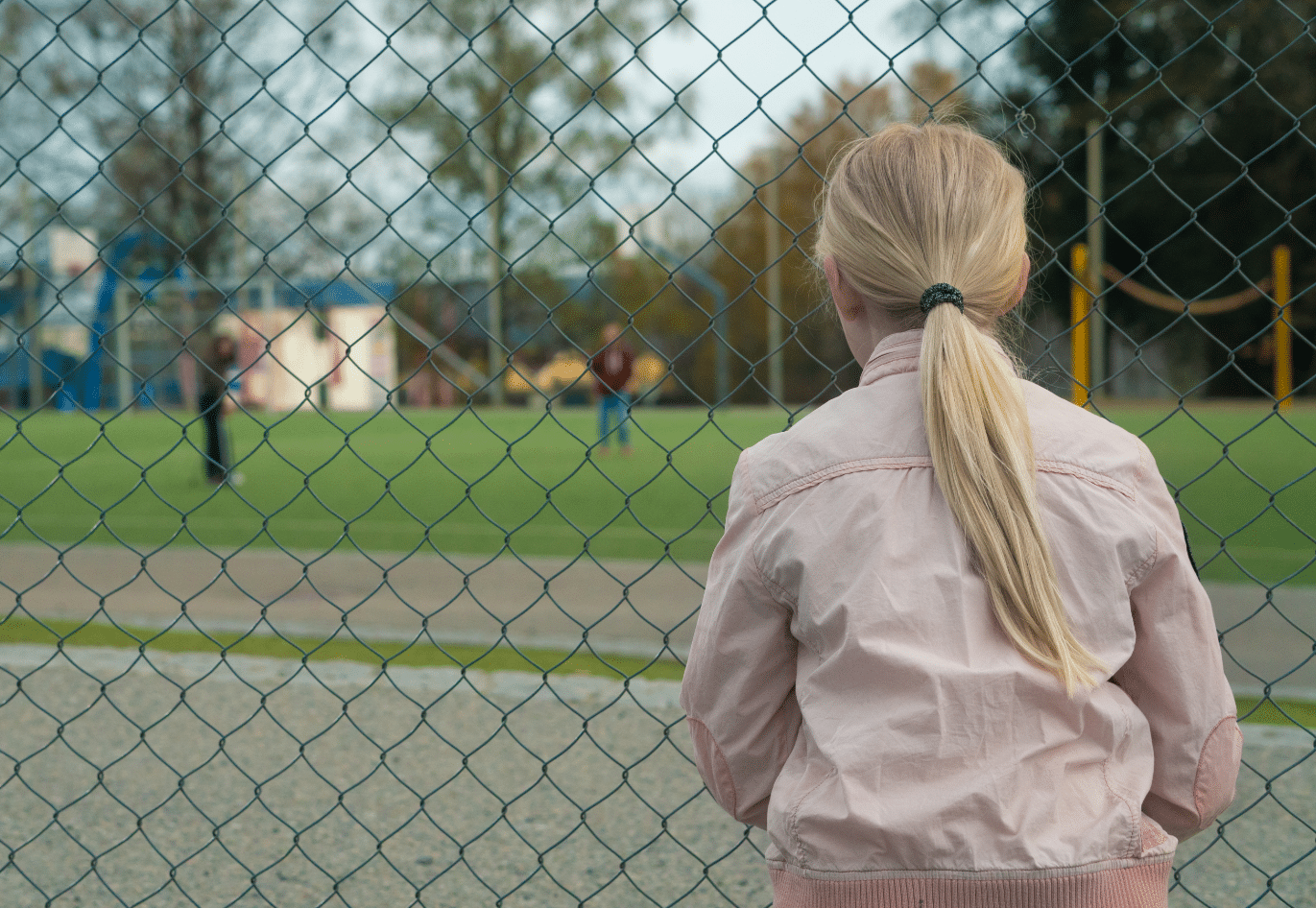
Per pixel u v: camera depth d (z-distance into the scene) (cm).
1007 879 104
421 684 386
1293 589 531
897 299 122
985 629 109
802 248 167
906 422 118
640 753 326
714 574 123
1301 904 235
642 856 265
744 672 120
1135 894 106
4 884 250
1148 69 2905
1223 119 2955
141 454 1479
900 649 108
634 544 721
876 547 112
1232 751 117
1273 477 1024
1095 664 109
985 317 123
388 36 177
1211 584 554
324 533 788
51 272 2184
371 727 348
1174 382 3134
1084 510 113
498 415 2409
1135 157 3005
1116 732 111
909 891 104
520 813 288
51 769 316
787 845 110
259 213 2388
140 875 254
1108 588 112
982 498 110
